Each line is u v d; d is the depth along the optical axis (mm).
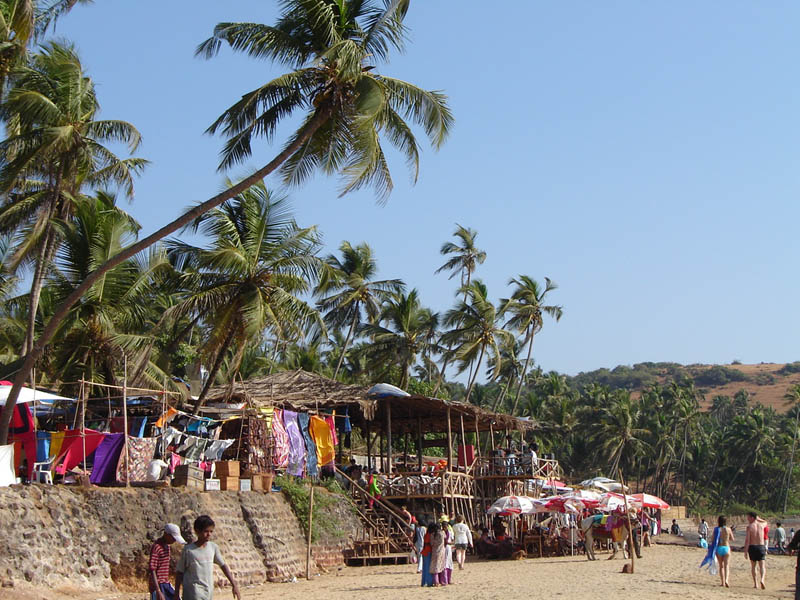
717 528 21938
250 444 26328
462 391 102938
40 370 26641
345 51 18750
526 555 33500
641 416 97250
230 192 19047
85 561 17828
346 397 33031
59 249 25359
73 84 24141
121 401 25641
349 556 28000
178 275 27375
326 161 20469
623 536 32062
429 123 21219
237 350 27594
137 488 20234
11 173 23141
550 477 42688
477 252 58562
